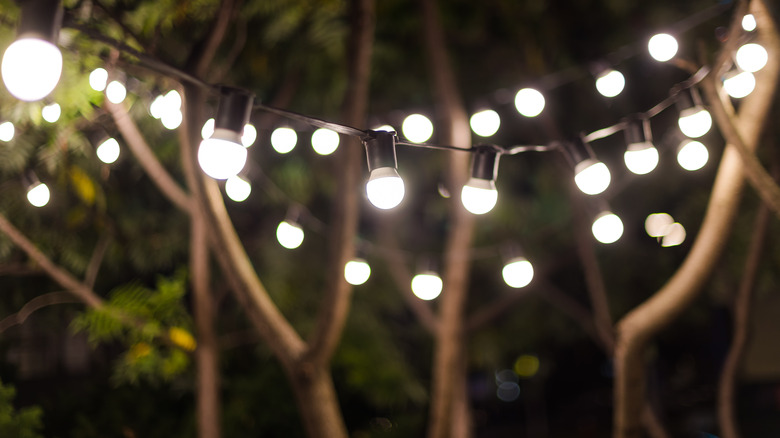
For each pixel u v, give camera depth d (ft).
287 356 10.22
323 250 19.15
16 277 16.47
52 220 15.16
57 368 18.34
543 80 17.13
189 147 9.15
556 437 39.14
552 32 17.95
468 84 19.47
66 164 11.94
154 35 9.53
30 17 4.19
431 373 21.91
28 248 12.05
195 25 13.58
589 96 18.98
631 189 19.34
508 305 18.39
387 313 21.58
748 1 7.74
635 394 10.00
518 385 41.78
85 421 15.58
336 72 16.83
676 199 19.34
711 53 15.57
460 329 13.28
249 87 17.31
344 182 10.54
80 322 13.34
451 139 13.84
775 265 17.12
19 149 11.11
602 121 19.19
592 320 18.81
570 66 18.06
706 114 8.52
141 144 11.99
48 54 4.11
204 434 12.66
